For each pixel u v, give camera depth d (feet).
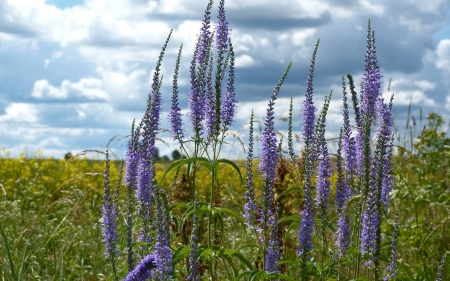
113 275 3.68
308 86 3.99
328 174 3.76
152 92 3.80
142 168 3.61
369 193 3.69
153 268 3.14
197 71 4.00
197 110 3.95
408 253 4.89
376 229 3.53
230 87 3.98
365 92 3.87
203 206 3.78
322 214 3.65
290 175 4.54
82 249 4.98
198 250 3.54
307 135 4.00
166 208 3.12
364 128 3.73
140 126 3.71
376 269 3.55
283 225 4.48
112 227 3.59
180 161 3.78
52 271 4.93
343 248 3.67
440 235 4.70
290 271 3.85
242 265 4.48
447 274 4.52
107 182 3.59
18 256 4.77
